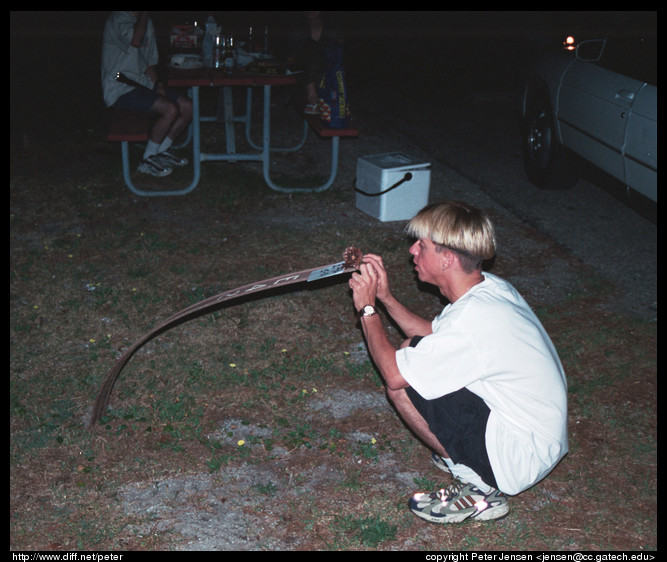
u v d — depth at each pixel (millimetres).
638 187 5637
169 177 7195
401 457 3670
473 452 2955
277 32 9656
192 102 6750
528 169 7449
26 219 6176
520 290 5344
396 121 9422
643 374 4387
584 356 4562
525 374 2814
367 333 3047
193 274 5402
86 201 6551
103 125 8773
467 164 7934
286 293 5184
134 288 5176
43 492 3363
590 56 6520
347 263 3123
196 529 3182
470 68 12562
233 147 7535
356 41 14633
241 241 5941
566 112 6598
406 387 3061
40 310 4875
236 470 3543
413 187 6312
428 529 3207
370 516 3277
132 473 3500
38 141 8125
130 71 6730
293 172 7488
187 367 4344
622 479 3545
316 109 7156
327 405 4055
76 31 15008
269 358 4461
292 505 3334
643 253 5977
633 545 3152
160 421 3863
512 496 3400
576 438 3824
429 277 2994
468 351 2775
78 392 4082
